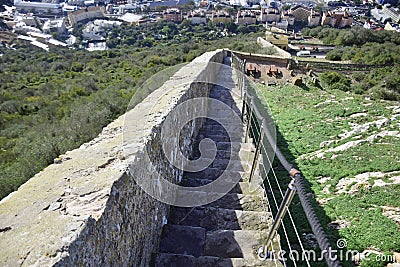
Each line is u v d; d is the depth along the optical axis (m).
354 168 6.26
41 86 20.77
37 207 2.07
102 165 2.67
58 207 2.07
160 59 20.08
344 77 19.48
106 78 18.11
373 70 22.94
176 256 3.20
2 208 2.07
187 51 23.92
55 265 1.57
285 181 5.72
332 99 11.71
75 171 2.59
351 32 35.91
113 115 8.06
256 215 3.96
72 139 6.96
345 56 27.45
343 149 7.16
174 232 3.58
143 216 2.95
